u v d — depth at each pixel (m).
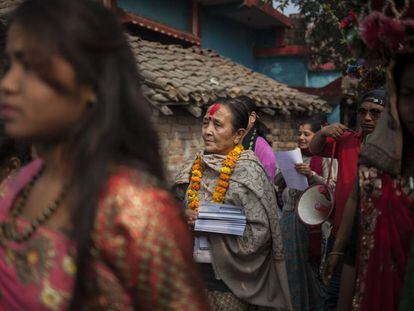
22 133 0.90
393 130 1.46
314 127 4.70
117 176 0.90
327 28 10.08
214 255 2.57
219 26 12.03
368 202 1.57
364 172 1.60
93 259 0.87
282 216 4.12
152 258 0.88
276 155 3.74
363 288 1.56
